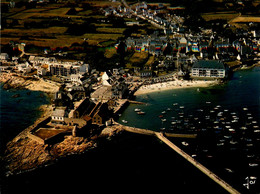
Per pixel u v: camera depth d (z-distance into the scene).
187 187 193.75
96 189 193.62
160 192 189.62
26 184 199.88
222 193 187.88
